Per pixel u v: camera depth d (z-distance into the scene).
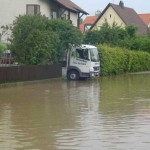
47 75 42.22
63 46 44.00
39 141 14.73
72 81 42.06
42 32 40.97
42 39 40.81
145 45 66.12
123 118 19.12
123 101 25.14
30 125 17.69
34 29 40.81
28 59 40.97
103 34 58.38
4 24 52.41
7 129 16.88
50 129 16.78
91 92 30.52
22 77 38.34
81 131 16.33
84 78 44.88
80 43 44.25
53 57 43.22
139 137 15.16
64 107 22.73
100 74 49.62
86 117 19.48
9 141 14.79
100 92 30.47
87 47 43.84
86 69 43.56
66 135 15.65
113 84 38.09
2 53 41.41
